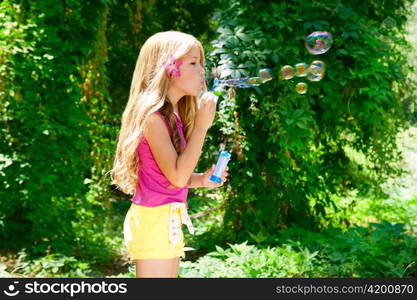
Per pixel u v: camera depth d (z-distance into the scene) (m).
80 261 5.77
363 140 6.83
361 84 6.29
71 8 6.08
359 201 7.95
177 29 11.36
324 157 7.05
